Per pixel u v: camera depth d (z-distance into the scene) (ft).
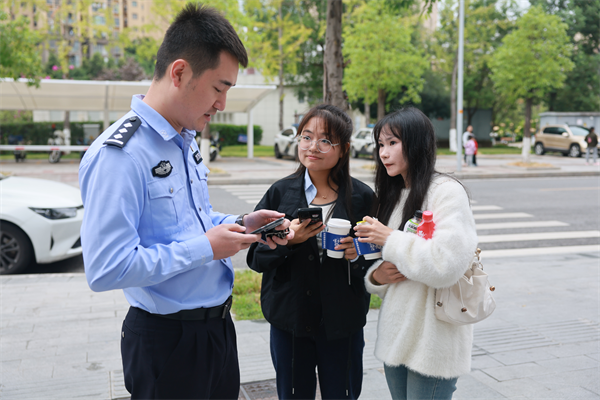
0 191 17.65
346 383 7.02
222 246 5.01
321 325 6.93
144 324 5.22
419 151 6.21
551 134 81.76
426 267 5.62
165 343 5.23
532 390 9.67
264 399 9.20
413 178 6.29
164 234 5.00
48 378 9.95
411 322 6.15
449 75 107.45
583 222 28.50
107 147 4.66
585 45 99.86
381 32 72.84
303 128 6.92
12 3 67.26
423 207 6.19
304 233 6.33
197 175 5.75
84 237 4.57
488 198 36.91
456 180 6.14
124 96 63.36
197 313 5.33
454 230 5.70
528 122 61.11
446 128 110.11
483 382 9.99
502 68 62.34
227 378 5.95
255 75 123.03
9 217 16.85
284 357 7.06
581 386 9.82
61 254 17.56
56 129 83.76
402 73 74.43
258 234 5.63
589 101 97.45
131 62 129.90
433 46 96.63
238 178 46.21
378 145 6.77
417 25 95.25
